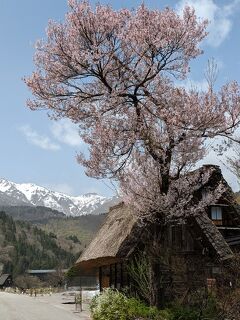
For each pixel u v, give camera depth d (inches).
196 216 855.1
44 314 1080.8
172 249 810.8
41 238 6422.2
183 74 719.1
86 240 7224.4
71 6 668.7
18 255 5521.7
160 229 731.4
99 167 720.3
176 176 725.3
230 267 708.0
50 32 681.0
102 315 768.3
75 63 677.9
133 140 703.1
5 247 5649.6
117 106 711.7
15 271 5004.9
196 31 697.6
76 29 668.7
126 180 724.7
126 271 938.7
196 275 783.1
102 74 694.5
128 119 714.8
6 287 4131.4
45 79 706.2
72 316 995.9
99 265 1238.9
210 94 698.2
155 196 713.6
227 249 833.5
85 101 720.3
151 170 722.8
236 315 631.8
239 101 705.0
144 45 681.0
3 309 1277.1
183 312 657.0
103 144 711.1
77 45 676.1
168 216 725.9
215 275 820.0
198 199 814.5
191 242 894.4
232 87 708.7
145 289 733.3
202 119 684.7
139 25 675.4
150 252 727.7
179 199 730.8
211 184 861.8
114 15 671.1
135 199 723.4
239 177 584.7
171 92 719.7
